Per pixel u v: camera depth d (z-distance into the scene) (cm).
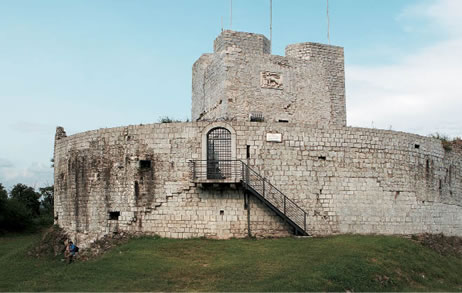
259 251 2653
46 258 3406
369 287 2222
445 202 3812
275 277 2180
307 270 2253
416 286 2430
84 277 2281
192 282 2166
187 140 3136
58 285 2170
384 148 3406
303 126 3212
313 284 2078
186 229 3064
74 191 3547
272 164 3123
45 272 2706
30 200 8500
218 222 3042
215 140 3127
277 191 3095
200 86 4381
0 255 3834
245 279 2180
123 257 2611
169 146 3156
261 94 3812
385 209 3344
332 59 4112
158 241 2969
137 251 2733
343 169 3253
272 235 3052
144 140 3206
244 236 3028
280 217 3072
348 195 3244
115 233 3212
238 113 3716
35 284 2245
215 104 3928
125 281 2197
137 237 3109
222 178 3075
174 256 2612
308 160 3186
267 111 3803
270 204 2969
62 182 3747
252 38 3866
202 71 4334
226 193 3062
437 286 2503
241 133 3122
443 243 3503
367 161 3331
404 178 3466
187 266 2414
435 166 3753
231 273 2270
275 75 3881
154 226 3114
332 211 3188
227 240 2962
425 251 2995
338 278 2186
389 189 3378
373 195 3316
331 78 4078
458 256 3375
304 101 3938
